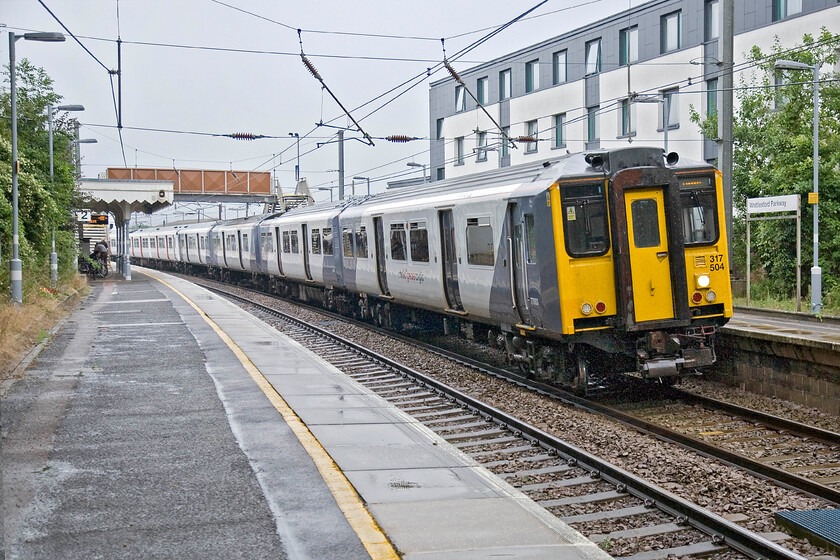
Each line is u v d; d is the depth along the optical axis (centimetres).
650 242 1128
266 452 804
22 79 2769
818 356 1098
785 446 934
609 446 903
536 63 3975
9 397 1076
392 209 1839
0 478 528
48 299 2302
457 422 1055
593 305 1126
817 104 2156
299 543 564
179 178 5359
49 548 559
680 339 1153
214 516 621
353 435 877
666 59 3206
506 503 649
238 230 3728
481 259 1396
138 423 930
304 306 2806
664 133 3108
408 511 629
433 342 1894
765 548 568
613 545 605
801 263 2389
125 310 2362
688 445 930
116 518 618
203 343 1630
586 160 1143
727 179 1661
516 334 1366
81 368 1314
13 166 2056
